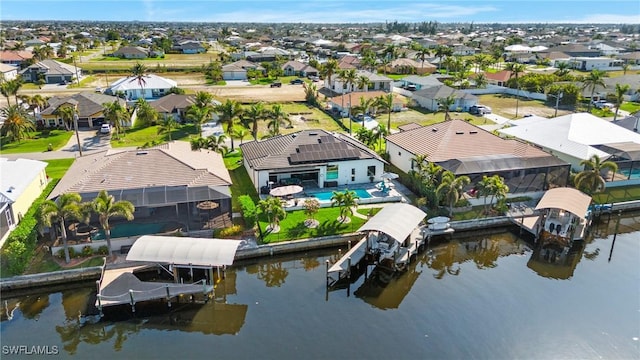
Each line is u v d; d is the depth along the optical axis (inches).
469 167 2122.3
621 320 1365.7
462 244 1892.2
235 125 3457.2
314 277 1622.8
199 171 1902.1
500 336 1289.4
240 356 1210.0
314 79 5935.0
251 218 1802.4
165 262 1439.5
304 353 1218.0
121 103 3730.3
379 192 2183.8
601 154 2329.0
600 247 1867.6
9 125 2940.5
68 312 1403.8
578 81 4835.1
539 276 1627.7
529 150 2317.9
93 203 1520.7
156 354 1225.4
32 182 1999.3
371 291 1530.5
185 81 5654.5
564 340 1275.8
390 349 1233.4
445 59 6855.3
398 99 4151.1
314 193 2169.0
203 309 1418.6
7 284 1475.1
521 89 4982.8
